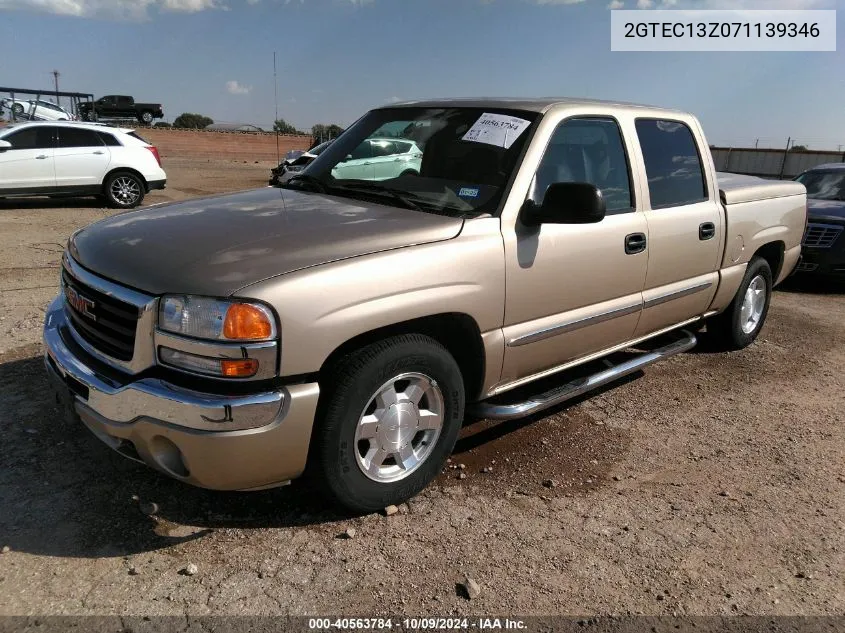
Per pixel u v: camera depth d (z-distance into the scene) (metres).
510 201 3.23
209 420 2.42
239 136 40.66
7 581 2.50
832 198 9.29
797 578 2.80
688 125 4.54
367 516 3.04
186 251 2.69
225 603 2.46
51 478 3.16
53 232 10.20
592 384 3.87
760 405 4.61
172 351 2.49
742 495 3.42
